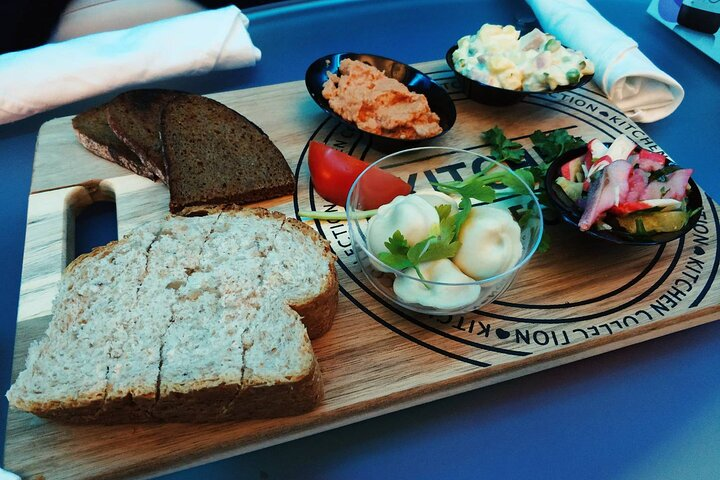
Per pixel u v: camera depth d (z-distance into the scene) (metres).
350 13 0.44
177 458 0.20
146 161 0.29
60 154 0.31
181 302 0.21
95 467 0.19
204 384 0.19
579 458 0.21
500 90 0.33
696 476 0.20
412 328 0.23
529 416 0.22
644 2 0.46
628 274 0.26
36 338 0.23
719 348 0.24
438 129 0.31
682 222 0.24
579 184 0.27
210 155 0.29
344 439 0.21
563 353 0.23
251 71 0.38
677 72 0.40
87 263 0.22
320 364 0.22
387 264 0.21
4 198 0.30
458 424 0.22
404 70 0.35
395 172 0.31
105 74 0.34
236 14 0.37
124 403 0.19
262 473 0.20
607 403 0.22
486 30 0.35
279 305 0.21
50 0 0.44
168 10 0.46
